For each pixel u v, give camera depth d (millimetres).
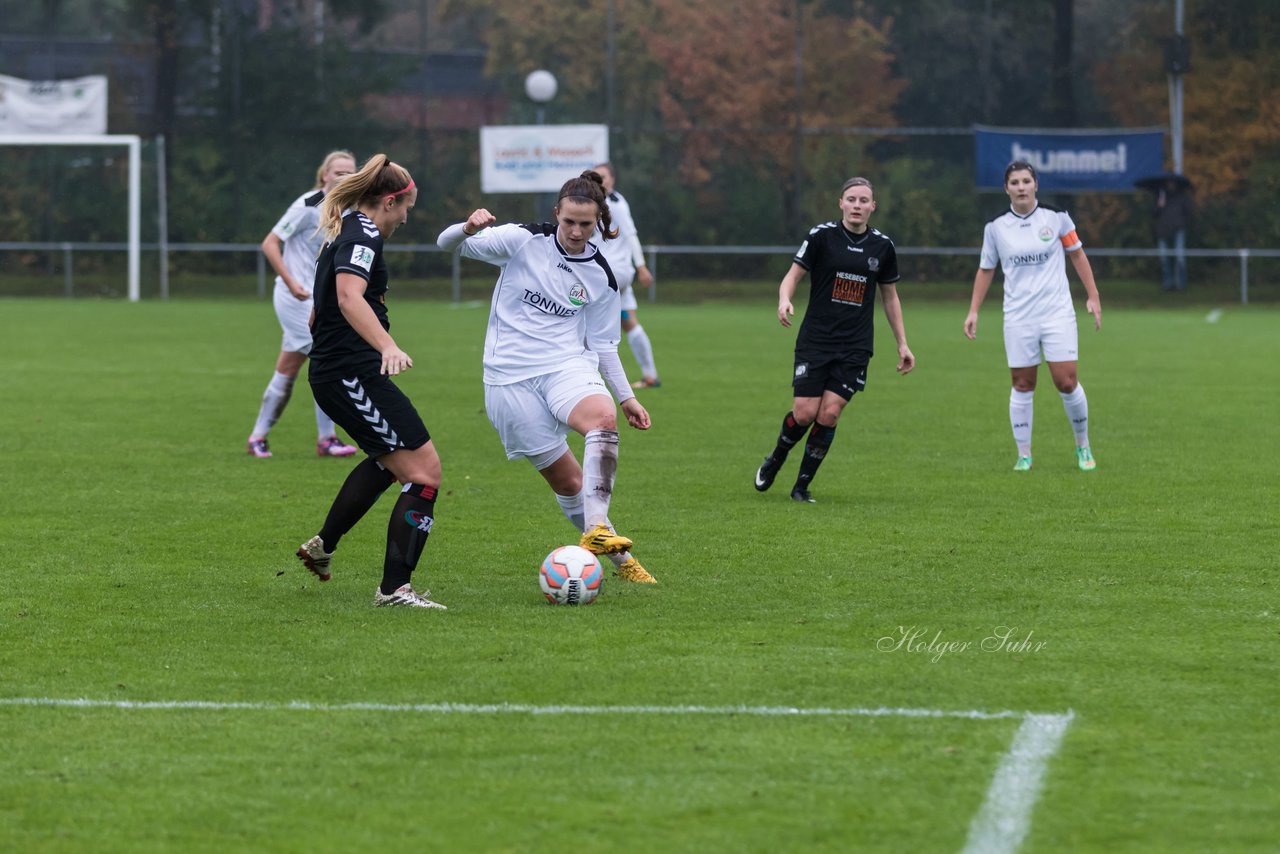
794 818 14547
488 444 42469
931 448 42156
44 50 129375
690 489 34906
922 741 16672
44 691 18656
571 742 16688
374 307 23094
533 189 122250
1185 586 24453
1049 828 14297
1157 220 126062
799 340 33250
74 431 45094
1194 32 129750
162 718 17594
